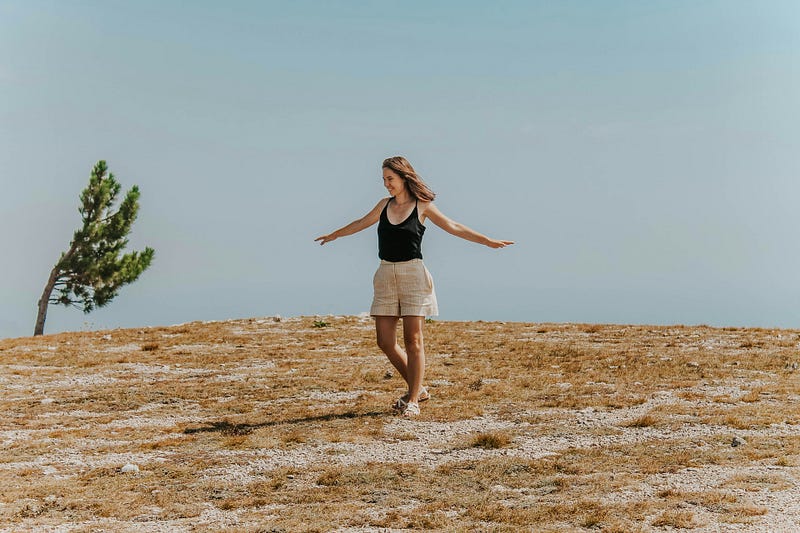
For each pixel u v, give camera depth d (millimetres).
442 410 8156
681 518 4805
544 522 4910
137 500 5664
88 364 12156
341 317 18531
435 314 8398
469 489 5688
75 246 29000
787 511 4906
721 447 6508
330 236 8539
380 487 5781
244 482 6008
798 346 12203
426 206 8227
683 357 11188
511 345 12953
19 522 5238
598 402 8375
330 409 8430
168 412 8711
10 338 15570
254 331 16141
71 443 7367
